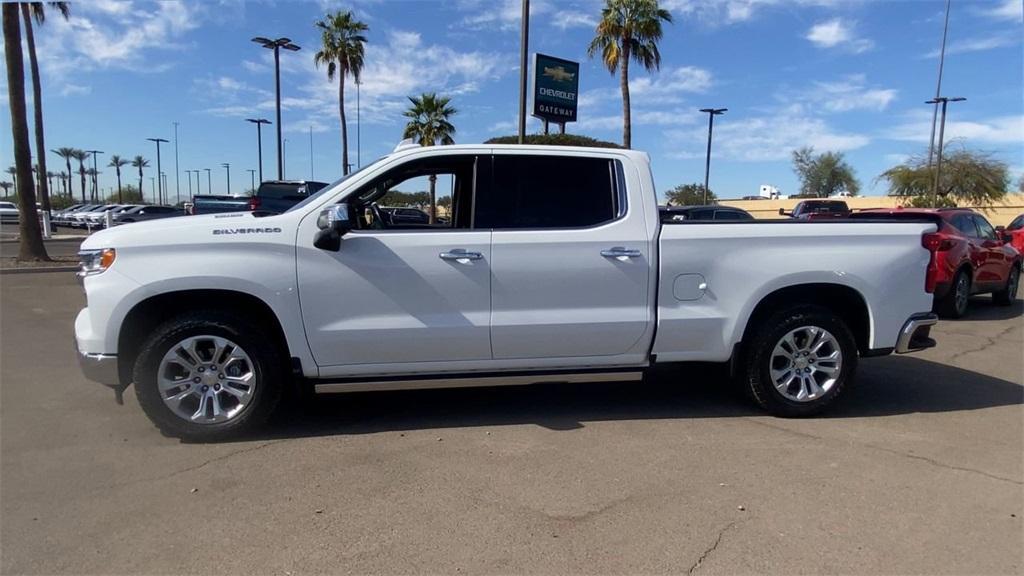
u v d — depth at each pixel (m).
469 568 2.95
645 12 26.30
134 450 4.31
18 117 16.28
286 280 4.36
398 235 4.51
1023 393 5.72
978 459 4.19
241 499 3.61
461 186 4.90
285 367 4.62
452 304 4.54
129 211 33.78
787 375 4.96
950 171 43.88
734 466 4.07
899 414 5.12
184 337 4.33
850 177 66.75
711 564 2.99
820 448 4.38
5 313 9.64
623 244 4.69
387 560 3.02
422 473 3.96
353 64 34.34
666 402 5.43
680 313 4.79
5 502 3.57
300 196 16.03
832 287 4.99
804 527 3.31
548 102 21.83
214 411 4.44
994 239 10.96
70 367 6.45
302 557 3.04
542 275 4.61
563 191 4.75
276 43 27.20
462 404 5.36
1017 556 3.06
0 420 4.88
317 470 4.00
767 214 52.59
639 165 4.84
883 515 3.44
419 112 36.41
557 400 5.47
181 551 3.09
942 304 9.65
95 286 4.24
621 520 3.38
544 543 3.16
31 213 16.70
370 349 4.51
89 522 3.35
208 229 4.33
